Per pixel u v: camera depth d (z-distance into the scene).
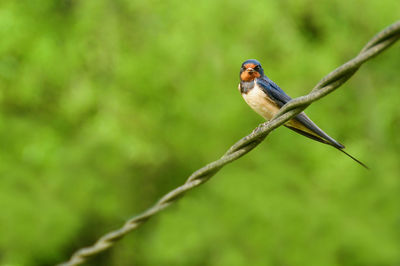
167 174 17.61
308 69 14.79
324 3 15.32
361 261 14.45
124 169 16.42
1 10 15.45
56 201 15.49
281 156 15.50
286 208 14.49
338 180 14.83
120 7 16.11
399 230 14.75
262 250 14.48
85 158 15.60
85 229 17.88
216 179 15.18
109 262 18.42
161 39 14.90
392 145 16.50
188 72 15.06
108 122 15.21
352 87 16.58
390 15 15.18
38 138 16.11
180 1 14.62
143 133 15.82
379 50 3.15
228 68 14.80
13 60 15.96
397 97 16.17
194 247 14.65
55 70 15.77
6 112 16.50
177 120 16.05
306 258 14.31
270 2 14.45
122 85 15.85
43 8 16.48
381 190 14.81
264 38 14.78
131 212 16.80
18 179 15.48
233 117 15.02
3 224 14.86
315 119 15.34
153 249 15.23
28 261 16.34
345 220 14.61
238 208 14.62
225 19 14.59
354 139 16.06
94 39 15.91
